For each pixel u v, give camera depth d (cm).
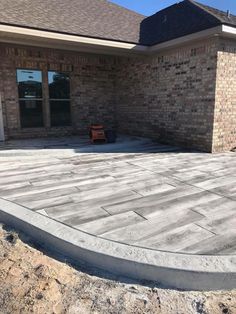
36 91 945
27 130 945
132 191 468
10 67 882
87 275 272
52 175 560
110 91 1101
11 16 746
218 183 512
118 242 304
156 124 940
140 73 980
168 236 320
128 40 856
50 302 235
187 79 809
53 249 314
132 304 235
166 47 829
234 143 825
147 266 264
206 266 261
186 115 829
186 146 846
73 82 1009
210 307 232
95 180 528
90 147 799
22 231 354
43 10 891
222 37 720
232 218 370
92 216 369
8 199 426
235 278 256
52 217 363
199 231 334
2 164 648
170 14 982
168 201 426
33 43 799
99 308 229
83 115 1052
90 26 885
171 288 259
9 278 262
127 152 796
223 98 760
